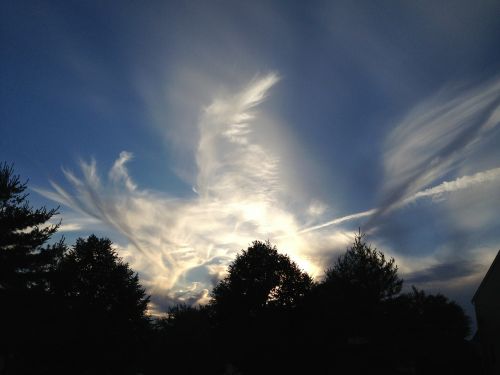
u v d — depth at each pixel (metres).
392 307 26.84
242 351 34.00
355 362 26.50
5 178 28.06
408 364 28.89
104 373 35.88
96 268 40.03
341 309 27.16
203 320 47.31
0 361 28.70
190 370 44.03
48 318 30.77
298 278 36.03
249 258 39.44
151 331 42.31
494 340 29.80
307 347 30.28
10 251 26.67
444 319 32.19
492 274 30.66
